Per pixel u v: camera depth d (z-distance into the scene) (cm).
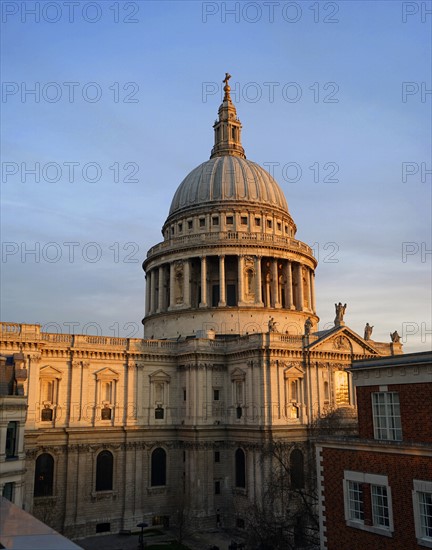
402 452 3303
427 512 3147
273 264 10356
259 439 7712
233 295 10319
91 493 7662
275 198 11425
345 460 3706
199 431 8156
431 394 3300
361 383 3803
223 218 10762
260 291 9975
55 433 7569
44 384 7738
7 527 1106
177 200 11575
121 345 8425
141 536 6719
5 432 5200
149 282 11238
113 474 7931
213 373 8581
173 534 7606
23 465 5391
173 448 8481
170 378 8725
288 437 7800
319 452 3934
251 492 7650
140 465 8131
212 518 7944
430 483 3117
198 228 10925
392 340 9781
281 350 8044
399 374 3519
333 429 7700
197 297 10362
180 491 8256
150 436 8325
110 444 8000
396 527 3294
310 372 8306
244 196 11012
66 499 7462
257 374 8006
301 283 10675
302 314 10319
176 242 10519
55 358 7844
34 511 7200
